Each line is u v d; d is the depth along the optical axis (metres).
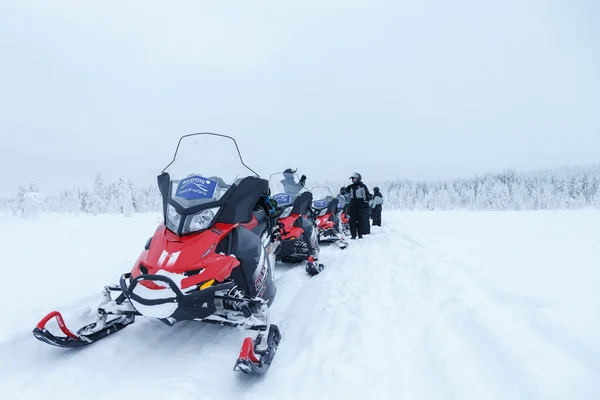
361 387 2.29
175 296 2.47
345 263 6.19
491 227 9.13
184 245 2.75
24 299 3.44
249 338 2.45
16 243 7.26
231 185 3.23
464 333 2.62
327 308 3.75
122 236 8.55
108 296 2.87
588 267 3.81
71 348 2.74
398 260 5.66
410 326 3.06
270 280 3.46
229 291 2.80
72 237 8.31
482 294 3.18
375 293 4.12
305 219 6.04
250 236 3.28
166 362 2.64
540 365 1.96
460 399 1.96
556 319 2.40
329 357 2.70
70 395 2.19
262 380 2.51
